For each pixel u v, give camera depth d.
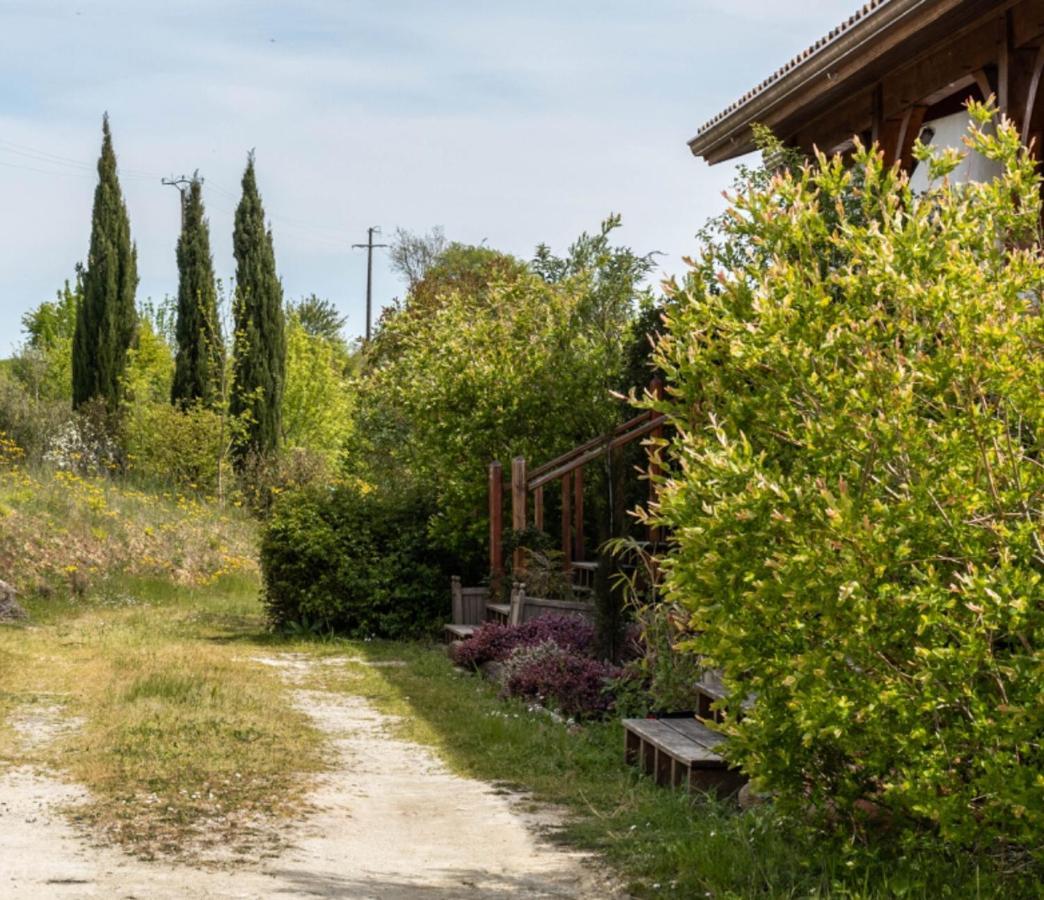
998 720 5.21
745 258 7.50
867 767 5.75
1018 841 5.41
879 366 5.58
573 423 18.97
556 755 10.14
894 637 5.42
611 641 13.16
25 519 22.53
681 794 8.23
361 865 6.82
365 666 16.11
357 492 20.75
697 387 6.48
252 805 8.20
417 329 23.22
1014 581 5.00
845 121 14.74
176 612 20.92
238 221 37.12
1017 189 6.18
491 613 17.59
